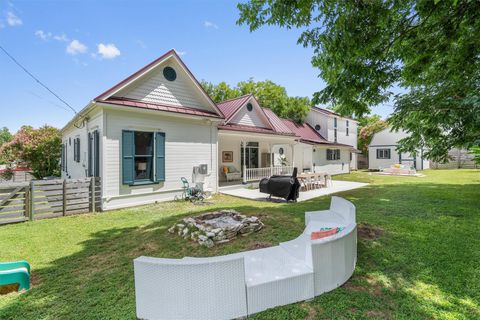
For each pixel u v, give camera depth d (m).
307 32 4.50
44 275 3.12
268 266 2.66
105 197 7.03
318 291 2.44
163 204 7.88
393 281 2.75
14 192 5.79
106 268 3.30
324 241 2.48
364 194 9.29
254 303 2.14
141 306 2.06
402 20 4.30
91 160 8.30
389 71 5.00
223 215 5.17
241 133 11.10
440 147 6.66
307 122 21.83
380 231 4.53
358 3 3.89
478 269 3.02
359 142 29.48
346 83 4.84
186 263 1.96
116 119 7.30
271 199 8.65
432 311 2.22
